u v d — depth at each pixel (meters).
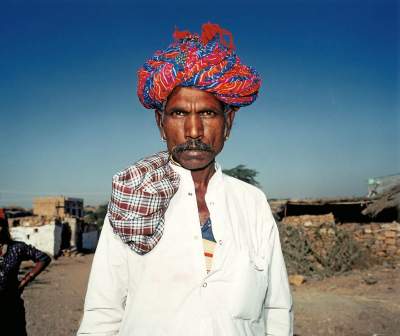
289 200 17.89
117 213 1.50
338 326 7.13
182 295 1.50
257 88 1.76
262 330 1.69
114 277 1.61
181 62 1.58
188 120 1.62
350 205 18.25
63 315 9.21
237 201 1.79
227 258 1.58
